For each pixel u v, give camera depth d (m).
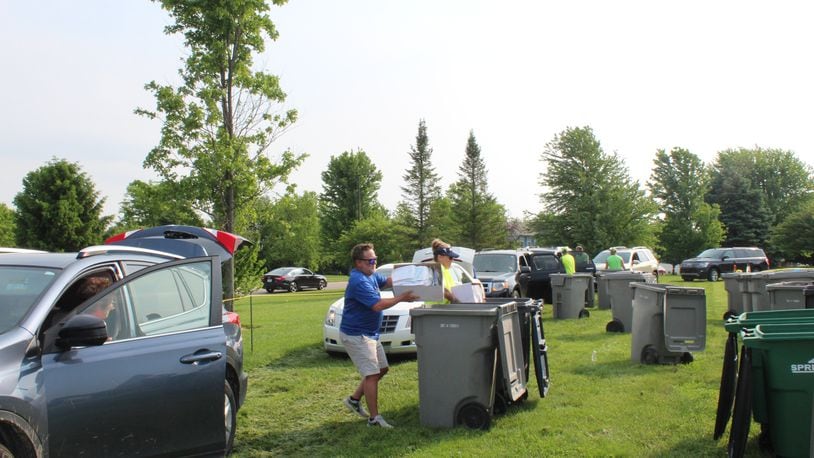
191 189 15.48
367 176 84.38
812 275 12.02
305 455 5.40
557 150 57.03
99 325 3.91
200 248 8.04
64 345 3.91
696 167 60.81
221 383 4.68
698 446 5.20
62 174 36.28
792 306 9.80
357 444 5.59
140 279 4.63
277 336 12.91
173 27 15.55
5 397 3.50
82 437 3.90
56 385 3.81
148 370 4.27
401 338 9.96
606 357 9.63
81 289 4.52
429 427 6.00
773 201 78.69
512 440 5.47
